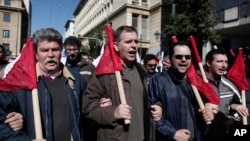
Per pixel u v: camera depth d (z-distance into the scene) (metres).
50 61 2.65
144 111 3.05
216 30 23.16
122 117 2.72
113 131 2.83
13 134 2.42
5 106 2.50
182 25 19.62
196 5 19.55
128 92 2.95
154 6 37.03
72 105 2.72
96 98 2.93
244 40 25.06
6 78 2.58
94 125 2.98
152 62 6.02
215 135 3.50
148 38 38.59
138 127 2.94
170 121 3.11
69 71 2.88
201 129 3.20
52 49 2.65
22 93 2.56
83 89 2.95
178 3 20.53
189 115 3.13
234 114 3.85
